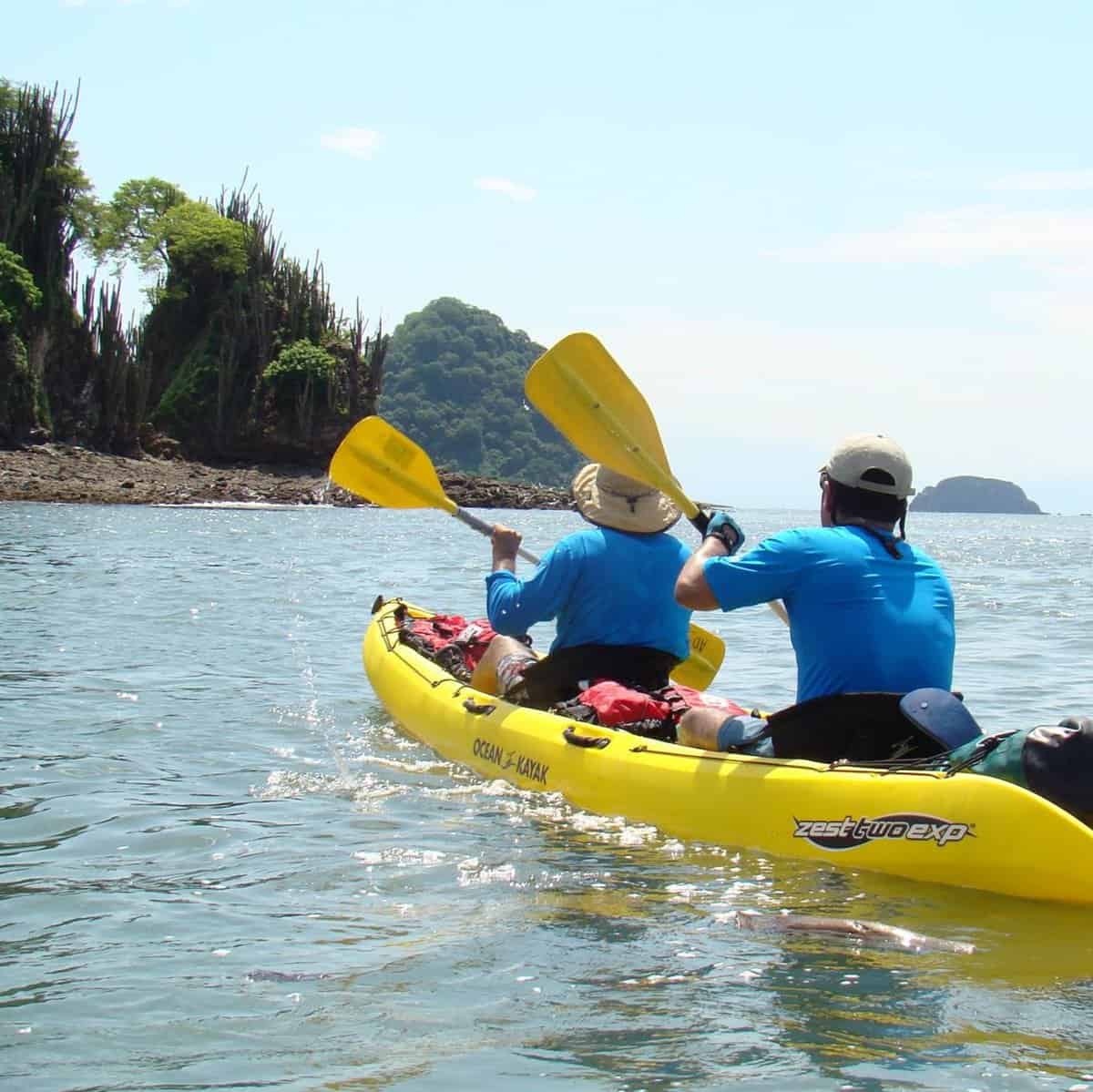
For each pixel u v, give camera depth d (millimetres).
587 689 5738
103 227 72875
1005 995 3176
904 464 4559
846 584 4422
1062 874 3799
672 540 5914
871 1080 2713
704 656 6973
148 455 65125
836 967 3383
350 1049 2887
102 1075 2756
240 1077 2740
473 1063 2811
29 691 7719
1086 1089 2666
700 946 3555
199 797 5348
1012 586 19266
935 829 4051
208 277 69750
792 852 4359
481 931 3689
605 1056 2844
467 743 6043
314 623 11664
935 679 4500
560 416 6012
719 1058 2826
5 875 4230
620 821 4949
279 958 3463
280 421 69062
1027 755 3986
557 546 5770
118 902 3961
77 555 19953
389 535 33031
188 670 8703
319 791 5469
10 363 57469
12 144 61188
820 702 4473
